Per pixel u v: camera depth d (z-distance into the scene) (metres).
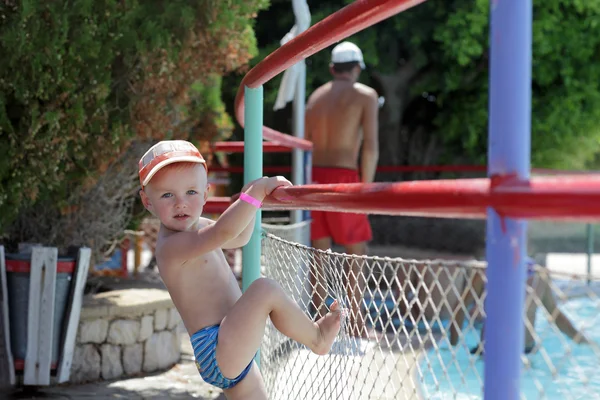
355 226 6.31
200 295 2.34
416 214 1.38
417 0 1.48
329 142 6.53
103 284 5.74
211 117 5.97
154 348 5.12
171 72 5.05
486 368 1.20
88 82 4.67
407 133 14.12
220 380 2.25
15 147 4.50
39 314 4.31
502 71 1.18
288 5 12.64
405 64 13.17
